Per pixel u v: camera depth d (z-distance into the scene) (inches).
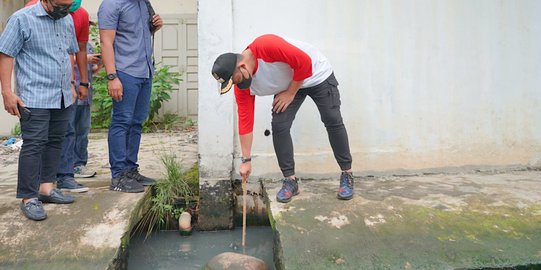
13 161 197.2
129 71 124.6
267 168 136.6
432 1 141.9
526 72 147.4
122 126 126.6
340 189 119.0
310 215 107.7
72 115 129.1
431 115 144.5
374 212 109.0
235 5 133.2
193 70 320.8
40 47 106.7
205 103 131.3
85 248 92.9
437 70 143.7
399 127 143.3
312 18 136.9
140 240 125.5
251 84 108.2
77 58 130.4
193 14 316.8
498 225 101.9
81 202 117.0
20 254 90.4
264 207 136.9
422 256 90.4
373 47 140.3
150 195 130.8
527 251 91.4
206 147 132.0
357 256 90.7
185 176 144.6
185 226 128.6
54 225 102.3
